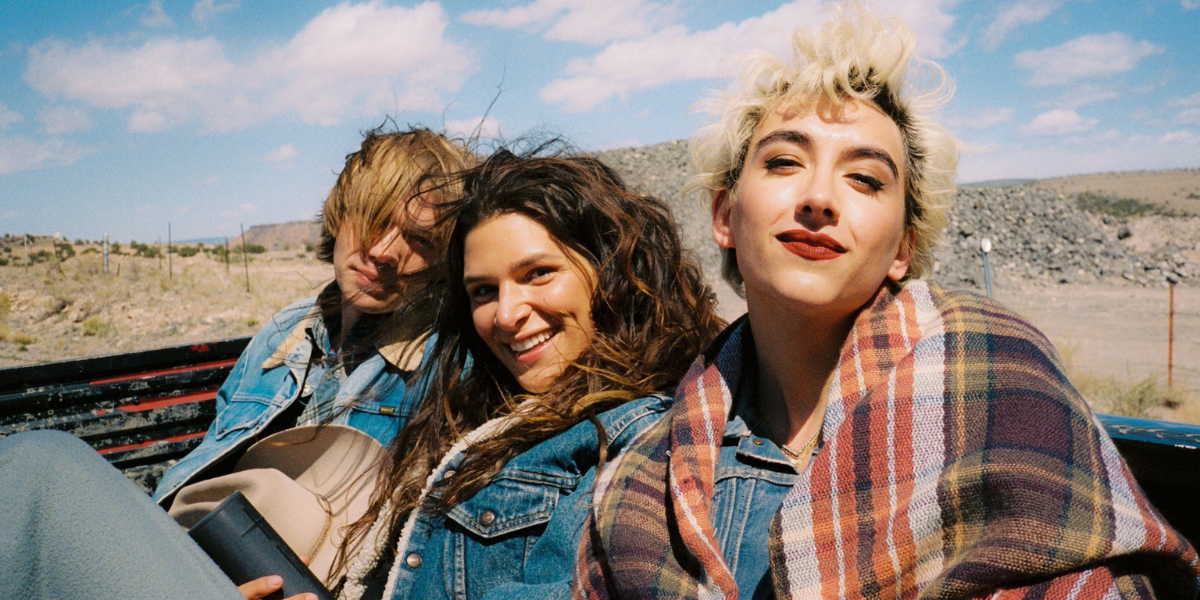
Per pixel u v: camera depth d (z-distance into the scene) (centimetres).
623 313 187
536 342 182
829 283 124
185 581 114
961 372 114
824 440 126
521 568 163
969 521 105
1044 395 108
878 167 125
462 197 188
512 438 172
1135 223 3419
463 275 196
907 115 134
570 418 170
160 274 2752
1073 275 2433
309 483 212
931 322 125
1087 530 98
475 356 204
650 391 176
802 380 139
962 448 108
